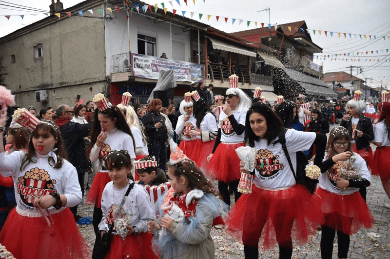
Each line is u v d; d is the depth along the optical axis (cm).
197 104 648
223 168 512
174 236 252
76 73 1653
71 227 297
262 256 406
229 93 510
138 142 453
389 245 429
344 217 360
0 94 259
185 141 691
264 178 315
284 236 308
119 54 1526
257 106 308
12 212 297
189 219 249
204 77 1902
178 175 263
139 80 1513
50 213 285
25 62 1939
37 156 285
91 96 1600
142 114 949
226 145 521
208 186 269
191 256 256
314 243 439
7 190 365
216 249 422
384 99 570
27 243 272
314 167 304
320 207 326
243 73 2402
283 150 308
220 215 270
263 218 318
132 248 288
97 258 297
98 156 400
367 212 374
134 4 1408
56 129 292
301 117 672
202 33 1984
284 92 2823
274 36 2720
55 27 1728
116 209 296
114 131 401
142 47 1706
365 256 401
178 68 1703
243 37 2803
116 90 1555
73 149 552
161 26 1781
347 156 336
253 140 322
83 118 706
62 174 290
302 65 3341
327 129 850
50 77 1798
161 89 989
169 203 276
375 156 563
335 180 356
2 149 270
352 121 621
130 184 304
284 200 302
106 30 1509
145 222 297
